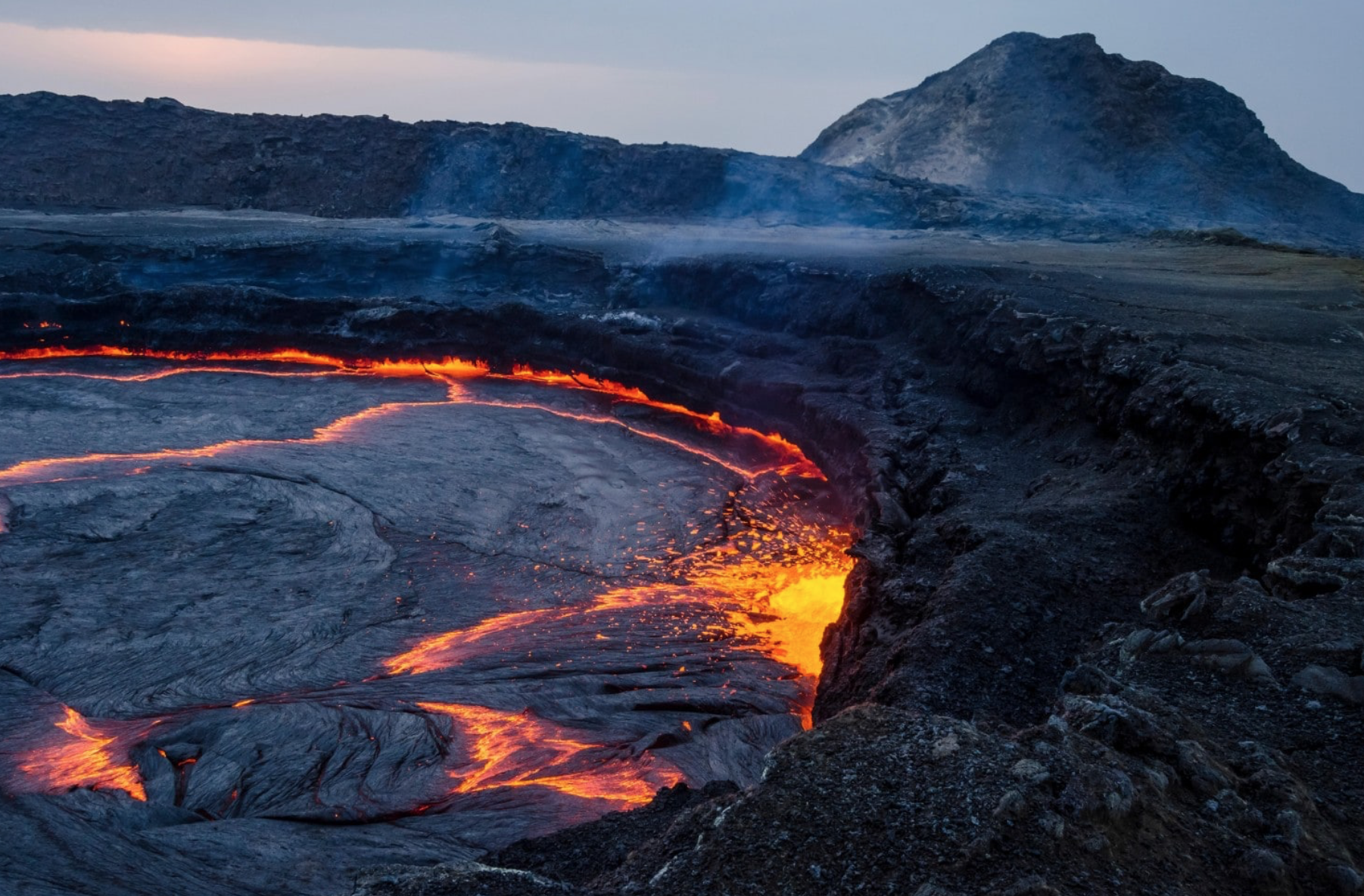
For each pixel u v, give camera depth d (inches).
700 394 1446.9
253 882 458.9
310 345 1769.2
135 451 1285.7
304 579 944.9
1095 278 1290.6
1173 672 364.5
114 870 470.0
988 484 836.0
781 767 273.7
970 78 3166.8
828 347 1355.8
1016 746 272.7
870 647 613.3
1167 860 245.8
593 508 1128.2
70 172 2610.7
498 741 644.1
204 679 760.3
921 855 238.2
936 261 1547.7
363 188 2650.1
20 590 898.1
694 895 238.1
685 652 800.3
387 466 1242.0
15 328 1732.3
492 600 916.0
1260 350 815.1
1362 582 413.7
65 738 668.7
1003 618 528.1
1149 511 664.4
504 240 1972.2
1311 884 249.1
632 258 1891.0
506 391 1599.4
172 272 1895.9
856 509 975.0
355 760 617.0
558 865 364.5
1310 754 311.3
